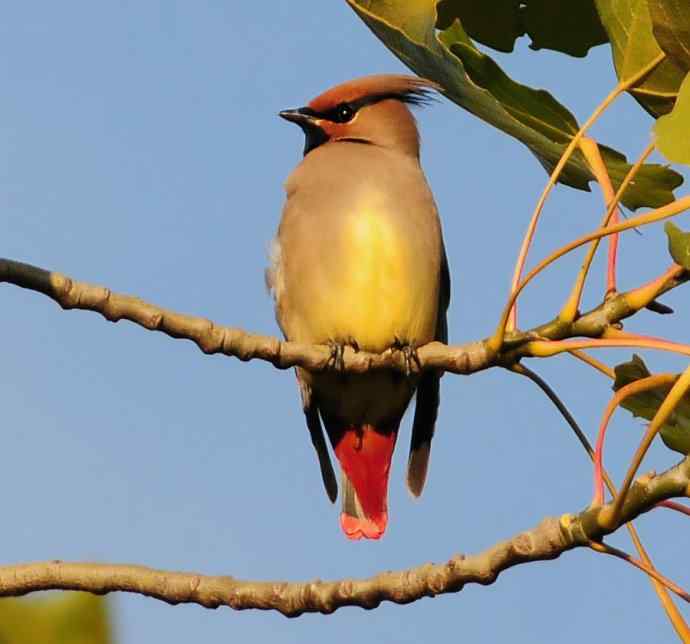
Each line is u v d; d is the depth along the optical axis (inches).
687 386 222.8
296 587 266.1
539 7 318.0
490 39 323.6
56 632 176.2
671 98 282.8
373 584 261.7
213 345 298.5
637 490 233.0
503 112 288.4
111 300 287.9
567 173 305.3
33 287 282.4
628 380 271.9
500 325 280.2
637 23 279.1
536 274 273.4
